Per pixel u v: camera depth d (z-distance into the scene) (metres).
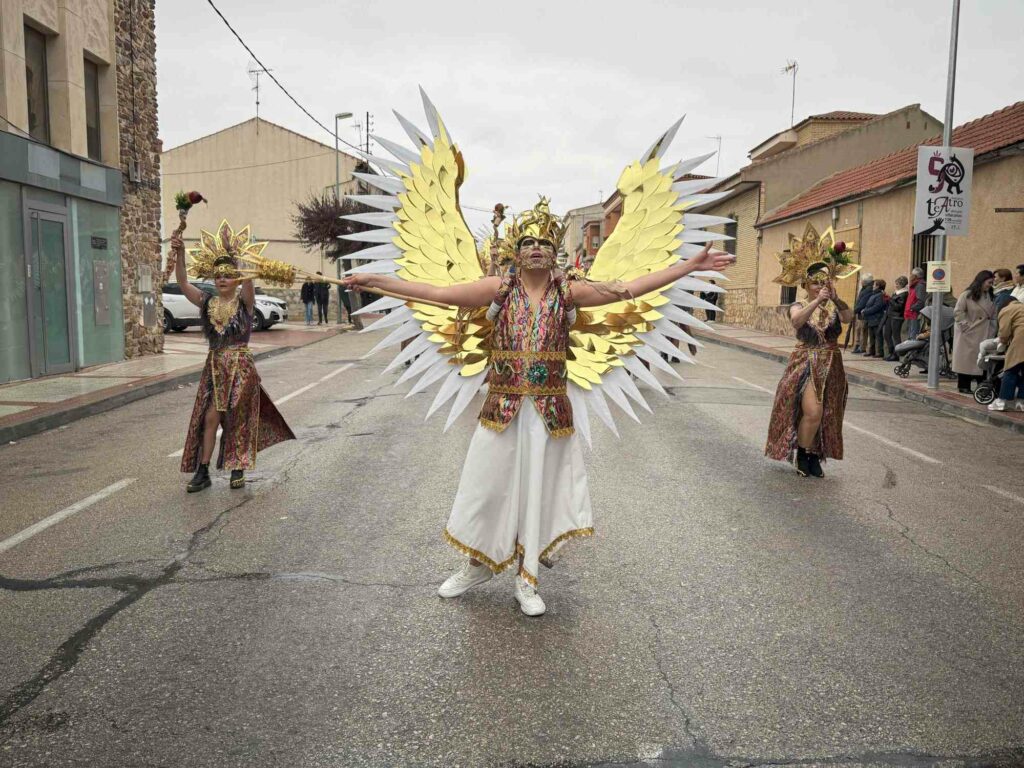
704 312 36.53
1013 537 5.47
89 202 15.20
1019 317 10.24
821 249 6.97
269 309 26.44
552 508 4.11
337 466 7.38
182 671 3.48
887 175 19.89
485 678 3.43
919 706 3.23
